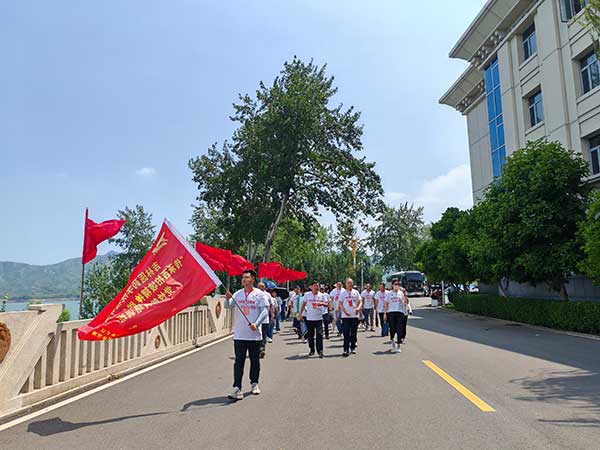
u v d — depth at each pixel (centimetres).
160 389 808
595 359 1065
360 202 3691
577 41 2300
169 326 1265
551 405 646
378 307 1792
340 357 1167
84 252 1102
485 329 1922
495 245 1994
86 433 559
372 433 535
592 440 497
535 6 2620
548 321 1900
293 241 4944
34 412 659
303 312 1537
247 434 541
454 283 3888
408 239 7356
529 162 1930
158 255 752
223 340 1708
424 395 718
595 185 2208
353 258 6775
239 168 3534
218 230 4806
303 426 567
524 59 2830
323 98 3519
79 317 1076
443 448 482
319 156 3531
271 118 3406
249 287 766
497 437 512
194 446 503
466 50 3422
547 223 1828
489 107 3262
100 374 877
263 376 915
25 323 679
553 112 2469
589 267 1527
